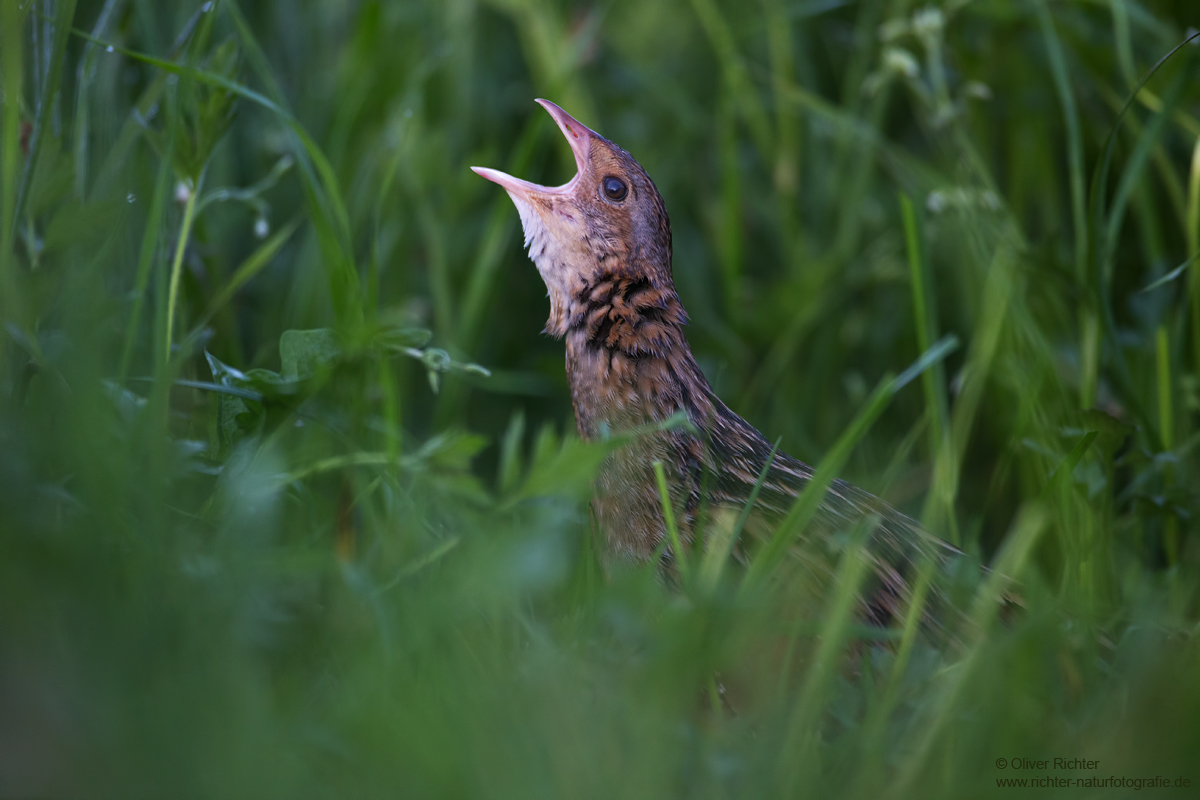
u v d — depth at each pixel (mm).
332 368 4316
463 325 4480
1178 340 4426
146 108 4363
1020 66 4504
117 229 4316
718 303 4551
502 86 4574
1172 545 4391
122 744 4215
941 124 4457
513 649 4281
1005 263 4418
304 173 4352
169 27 4445
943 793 4246
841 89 4574
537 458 4301
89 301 4301
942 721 4254
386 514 4332
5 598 4227
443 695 4246
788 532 4293
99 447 4258
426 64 4492
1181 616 4348
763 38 4578
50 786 4215
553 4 4543
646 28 4570
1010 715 4258
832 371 4516
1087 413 4367
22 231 4324
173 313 4344
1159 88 4477
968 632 4324
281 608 4270
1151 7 4496
